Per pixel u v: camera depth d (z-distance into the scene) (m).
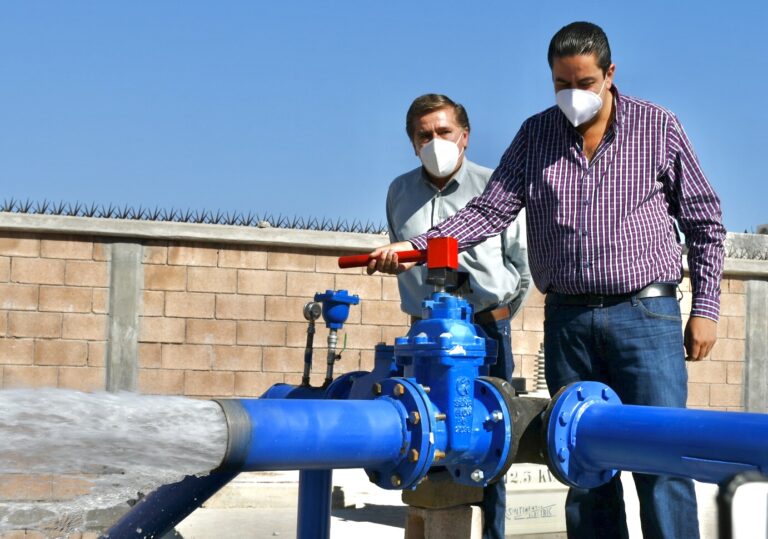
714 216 3.13
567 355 3.19
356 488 7.68
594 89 3.01
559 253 3.15
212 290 9.98
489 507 4.15
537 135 3.24
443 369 2.42
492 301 4.18
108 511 4.38
